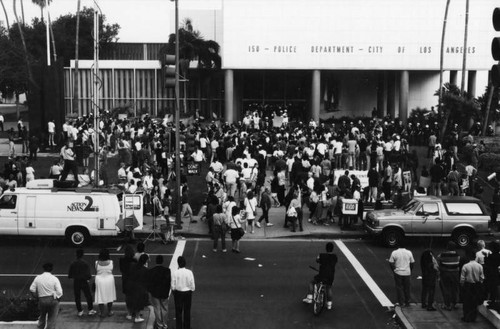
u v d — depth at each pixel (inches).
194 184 1379.2
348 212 1034.1
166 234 975.6
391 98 2472.9
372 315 642.8
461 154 1638.8
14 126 2465.6
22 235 939.3
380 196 1119.6
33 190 943.7
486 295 634.8
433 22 2249.0
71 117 2358.5
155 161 1429.6
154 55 3019.2
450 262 638.5
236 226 906.7
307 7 2262.6
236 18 2267.5
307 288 733.3
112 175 1421.0
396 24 2258.9
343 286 744.3
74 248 927.7
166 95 2539.4
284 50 2278.5
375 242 991.0
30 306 604.7
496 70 383.6
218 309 657.0
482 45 2247.8
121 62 2532.0
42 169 1461.6
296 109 2514.8
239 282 756.0
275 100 2512.3
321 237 1023.0
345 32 2268.7
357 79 2522.1
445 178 1230.9
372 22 2261.3
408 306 650.2
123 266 609.0
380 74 2497.5
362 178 1185.4
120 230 925.8
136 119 2095.2
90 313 616.1
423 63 2268.7
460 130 1820.9
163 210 1029.8
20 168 1254.3
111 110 2380.7
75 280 609.6
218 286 738.2
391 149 1402.6
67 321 600.4
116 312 628.7
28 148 1692.9
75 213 933.2
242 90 2509.8
